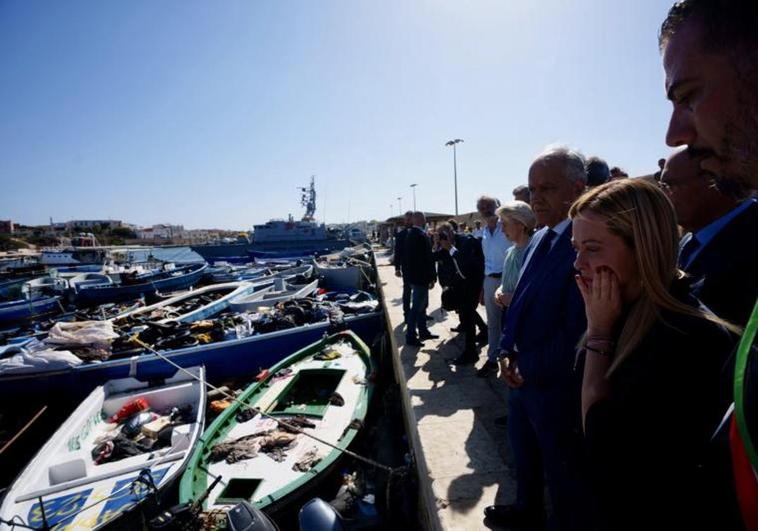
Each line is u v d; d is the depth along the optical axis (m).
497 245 4.57
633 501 1.01
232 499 4.40
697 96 0.74
